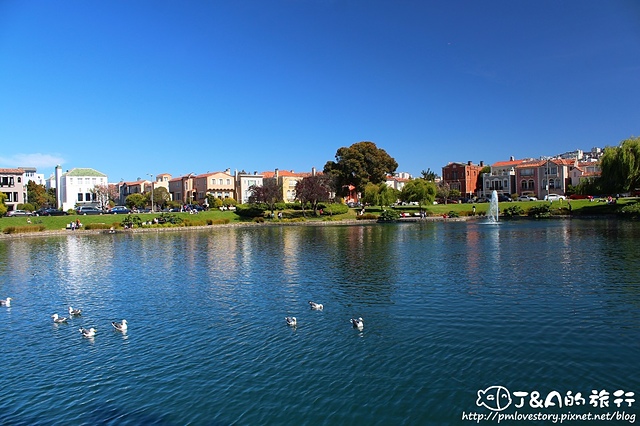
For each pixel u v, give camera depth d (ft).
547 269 117.91
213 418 48.62
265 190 386.52
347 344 67.67
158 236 263.49
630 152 315.37
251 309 88.48
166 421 48.39
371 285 106.32
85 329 75.41
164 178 636.89
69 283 121.29
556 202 381.19
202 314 86.07
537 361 59.21
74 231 296.51
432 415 47.98
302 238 230.27
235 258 159.84
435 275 115.24
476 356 61.46
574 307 81.66
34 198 552.41
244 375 58.29
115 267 146.20
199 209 440.04
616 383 53.01
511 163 584.40
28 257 175.83
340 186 467.52
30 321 85.66
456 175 608.19
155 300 98.53
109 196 554.87
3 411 51.26
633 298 86.33
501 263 129.90
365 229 281.95
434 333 70.74
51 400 53.57
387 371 58.03
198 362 62.90
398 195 417.08
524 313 79.05
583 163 550.77
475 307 83.92
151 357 65.31
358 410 49.26
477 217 363.35
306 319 80.79
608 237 184.24
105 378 58.90
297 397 52.34
